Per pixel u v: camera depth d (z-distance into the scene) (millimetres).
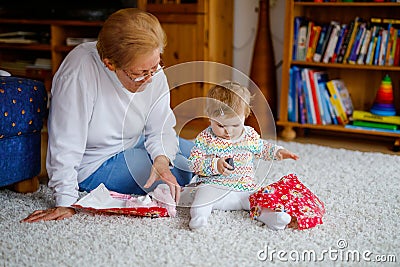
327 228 1527
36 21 3354
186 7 2955
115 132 1737
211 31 2963
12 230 1488
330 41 2709
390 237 1479
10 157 1702
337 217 1613
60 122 1609
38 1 3428
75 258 1326
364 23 2645
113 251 1365
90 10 3240
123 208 1573
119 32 1431
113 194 1695
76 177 1662
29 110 1722
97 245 1397
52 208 1637
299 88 2773
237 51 3262
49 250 1369
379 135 2855
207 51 2973
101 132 1705
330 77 2951
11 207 1675
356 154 2449
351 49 2672
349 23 2822
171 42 3039
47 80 3404
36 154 1816
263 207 1546
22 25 3736
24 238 1438
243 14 3195
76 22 3242
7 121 1637
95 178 1771
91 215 1594
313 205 1573
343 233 1496
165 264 1299
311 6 2896
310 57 2766
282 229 1510
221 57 3121
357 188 1921
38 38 3510
